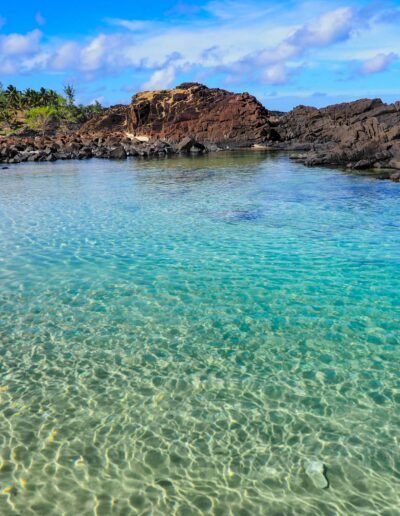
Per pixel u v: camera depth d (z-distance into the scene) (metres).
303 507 5.93
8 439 7.25
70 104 151.38
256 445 7.03
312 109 80.56
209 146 71.00
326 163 42.44
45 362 9.55
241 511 5.90
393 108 68.50
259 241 17.34
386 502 5.98
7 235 19.23
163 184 33.53
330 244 16.75
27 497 6.16
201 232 18.88
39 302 12.45
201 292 12.85
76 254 16.45
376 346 9.91
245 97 76.50
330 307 11.75
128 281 13.78
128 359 9.62
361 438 7.13
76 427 7.52
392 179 31.31
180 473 6.52
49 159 60.19
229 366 9.28
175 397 8.29
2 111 132.38
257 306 11.91
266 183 32.38
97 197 28.38
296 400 8.12
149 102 86.44
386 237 17.45
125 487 6.30
